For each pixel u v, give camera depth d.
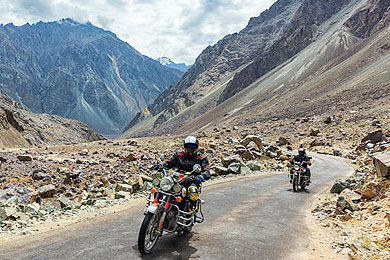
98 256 5.03
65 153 26.67
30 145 73.62
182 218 5.71
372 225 7.25
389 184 8.89
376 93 88.31
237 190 14.01
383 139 36.94
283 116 114.38
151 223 5.21
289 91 186.00
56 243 5.68
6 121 70.56
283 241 6.57
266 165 27.72
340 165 30.78
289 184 17.09
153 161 23.39
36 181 16.14
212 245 5.99
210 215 8.76
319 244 6.42
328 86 144.62
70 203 12.83
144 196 12.37
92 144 40.72
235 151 29.88
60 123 120.81
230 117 193.38
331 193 12.99
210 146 34.81
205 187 14.56
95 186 15.94
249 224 7.93
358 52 173.12
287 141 52.09
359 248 5.93
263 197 12.49
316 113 95.69
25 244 5.64
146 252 5.13
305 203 11.63
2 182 15.50
